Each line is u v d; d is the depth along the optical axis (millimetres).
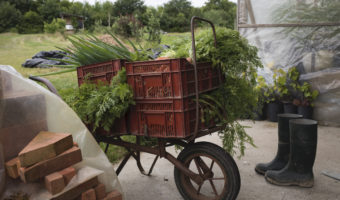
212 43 2344
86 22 52812
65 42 20250
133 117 2236
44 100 1828
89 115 2182
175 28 59438
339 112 5199
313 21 5285
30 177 1470
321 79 5289
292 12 5430
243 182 3113
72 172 1619
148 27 10695
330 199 2656
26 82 1771
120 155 4004
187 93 2062
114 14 67938
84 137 1926
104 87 2189
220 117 2303
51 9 61312
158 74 2053
